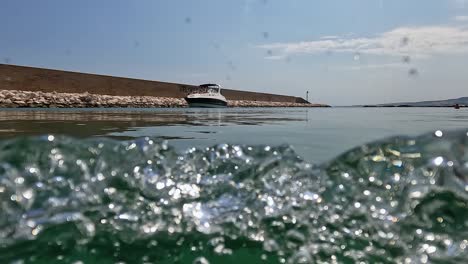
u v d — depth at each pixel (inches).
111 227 36.5
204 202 41.3
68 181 40.9
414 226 37.0
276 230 37.4
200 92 850.8
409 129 138.8
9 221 35.2
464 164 41.4
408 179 42.2
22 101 617.3
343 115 336.2
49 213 36.8
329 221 38.5
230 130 131.6
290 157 50.5
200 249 34.3
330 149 78.0
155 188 42.6
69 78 995.3
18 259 31.0
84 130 116.5
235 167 47.8
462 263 32.4
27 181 39.7
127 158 46.4
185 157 49.0
